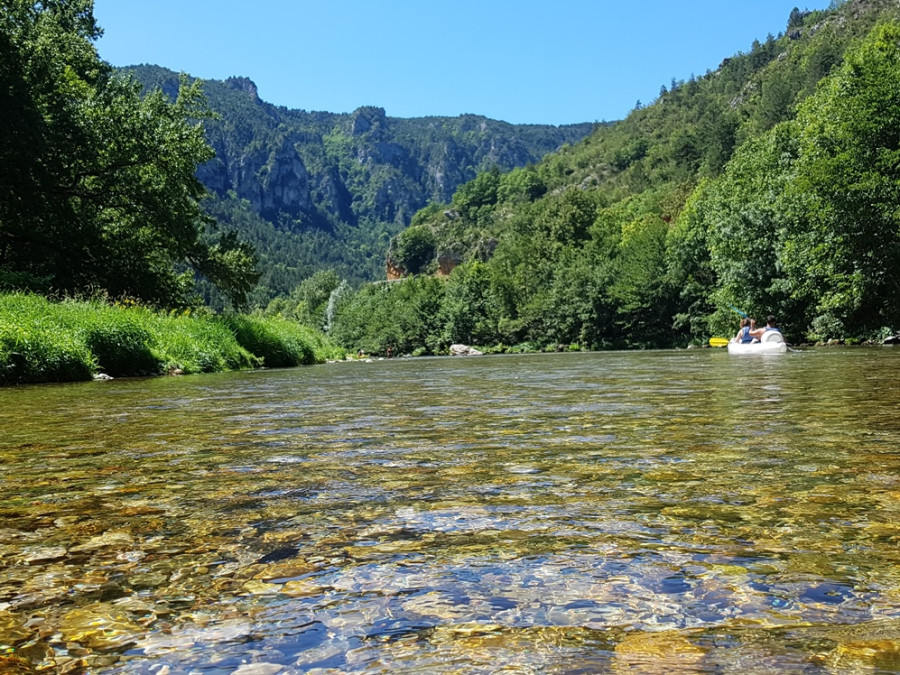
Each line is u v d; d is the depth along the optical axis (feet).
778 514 6.61
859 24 447.01
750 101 442.50
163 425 15.16
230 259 98.78
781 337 63.05
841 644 3.80
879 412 14.39
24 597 4.91
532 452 10.58
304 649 3.96
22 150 67.97
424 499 7.61
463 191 579.89
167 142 81.00
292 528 6.54
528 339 232.12
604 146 570.87
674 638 3.94
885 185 75.31
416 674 3.59
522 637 4.02
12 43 70.59
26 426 15.20
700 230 157.38
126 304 62.64
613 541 5.89
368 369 56.08
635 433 12.32
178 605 4.70
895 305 83.20
